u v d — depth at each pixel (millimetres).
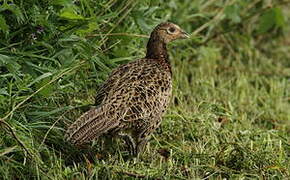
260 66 19422
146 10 15164
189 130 14516
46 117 13062
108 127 12289
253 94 17797
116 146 13398
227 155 13422
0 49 12742
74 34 13602
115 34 14250
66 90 13438
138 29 15352
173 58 17656
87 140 12078
